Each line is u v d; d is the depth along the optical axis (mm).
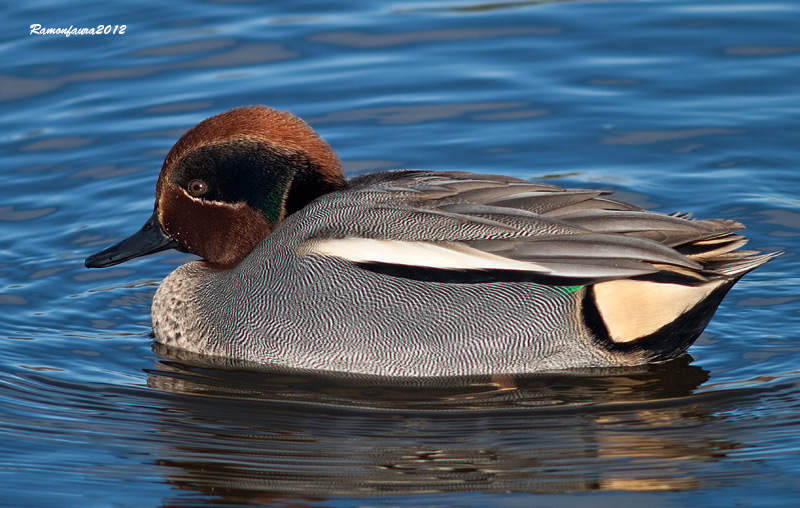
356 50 19234
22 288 14234
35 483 10438
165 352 12922
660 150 16859
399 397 11820
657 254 11281
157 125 17406
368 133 17297
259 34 19625
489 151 16891
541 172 16422
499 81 18391
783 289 13992
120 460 10820
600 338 11961
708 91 18016
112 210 15852
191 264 13461
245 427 11312
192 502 10172
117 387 12133
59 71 18609
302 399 11812
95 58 18891
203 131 12914
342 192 12656
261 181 12828
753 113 17500
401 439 11031
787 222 15352
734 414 11367
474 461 10648
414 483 10344
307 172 12789
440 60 18953
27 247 15094
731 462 10578
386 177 13062
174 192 13133
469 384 12031
